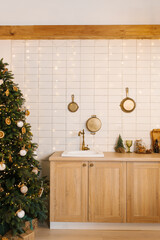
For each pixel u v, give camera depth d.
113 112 3.18
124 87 3.19
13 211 2.18
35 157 3.21
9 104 2.39
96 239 2.43
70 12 2.68
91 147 3.18
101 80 3.19
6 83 2.45
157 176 2.63
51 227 2.68
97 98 3.19
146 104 3.17
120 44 3.19
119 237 2.48
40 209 2.54
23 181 2.26
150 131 3.17
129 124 3.18
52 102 3.21
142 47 3.18
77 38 3.15
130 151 3.16
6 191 2.31
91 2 2.46
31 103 3.22
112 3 2.48
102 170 2.64
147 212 2.62
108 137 3.18
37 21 2.91
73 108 3.18
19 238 2.22
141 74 3.18
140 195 2.63
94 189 2.64
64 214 2.64
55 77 3.21
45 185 2.73
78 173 2.65
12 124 2.37
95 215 2.63
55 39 3.21
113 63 3.19
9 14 2.74
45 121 3.21
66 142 3.20
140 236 2.51
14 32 3.02
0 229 2.26
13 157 2.38
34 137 3.21
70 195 2.65
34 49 3.22
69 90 3.21
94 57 3.20
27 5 2.54
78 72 3.21
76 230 2.65
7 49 3.22
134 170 2.63
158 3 2.47
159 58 3.18
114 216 2.62
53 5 2.53
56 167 2.65
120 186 2.63
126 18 2.81
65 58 3.21
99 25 2.98
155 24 2.95
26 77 3.22
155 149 3.06
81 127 3.20
